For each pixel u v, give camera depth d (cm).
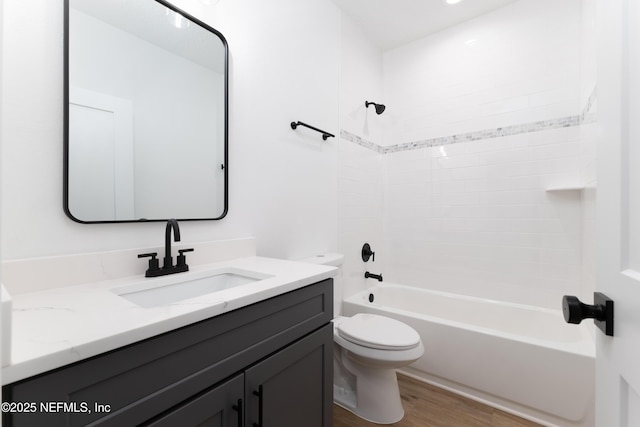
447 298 225
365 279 239
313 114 186
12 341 49
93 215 94
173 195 115
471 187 223
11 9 79
